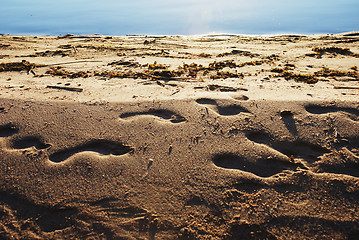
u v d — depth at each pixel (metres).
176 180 3.30
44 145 3.84
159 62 8.93
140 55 10.66
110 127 4.20
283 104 4.71
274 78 6.75
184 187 3.21
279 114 4.42
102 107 4.76
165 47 13.65
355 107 4.51
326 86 5.89
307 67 7.95
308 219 2.86
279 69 7.52
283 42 14.83
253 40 16.50
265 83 6.21
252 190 3.20
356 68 7.39
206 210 2.97
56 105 4.80
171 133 4.07
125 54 10.90
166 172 3.41
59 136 3.98
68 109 4.66
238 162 3.59
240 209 2.98
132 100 5.05
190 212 2.95
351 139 3.81
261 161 3.59
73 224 2.83
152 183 3.27
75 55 10.68
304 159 3.61
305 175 3.34
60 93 5.52
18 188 3.18
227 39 17.83
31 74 7.45
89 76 7.20
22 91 5.59
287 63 8.58
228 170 3.46
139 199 3.07
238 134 4.03
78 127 4.18
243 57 9.88
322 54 9.84
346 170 3.38
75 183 3.26
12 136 3.97
